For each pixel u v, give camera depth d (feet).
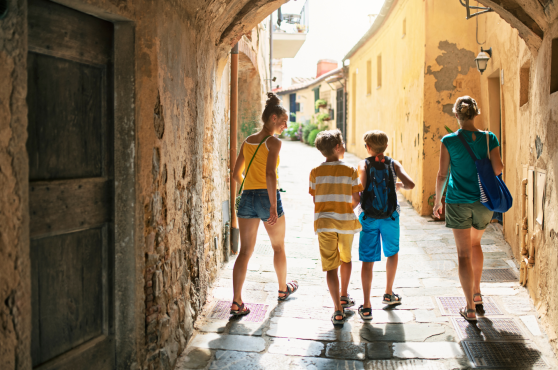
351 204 12.19
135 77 8.13
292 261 17.93
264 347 10.76
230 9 13.43
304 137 87.20
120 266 8.38
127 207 8.28
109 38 8.03
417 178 27.66
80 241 7.59
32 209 6.43
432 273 16.14
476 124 25.86
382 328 11.74
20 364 5.98
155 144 8.87
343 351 10.55
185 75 10.80
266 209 12.46
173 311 10.19
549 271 11.12
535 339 10.90
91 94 7.72
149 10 8.43
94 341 7.95
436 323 11.96
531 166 13.51
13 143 5.74
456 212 11.89
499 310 12.62
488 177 11.59
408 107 30.73
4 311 5.73
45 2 6.57
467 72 26.21
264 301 13.70
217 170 15.97
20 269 5.91
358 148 58.59
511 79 18.45
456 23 26.04
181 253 10.83
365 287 12.32
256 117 28.76
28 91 6.38
